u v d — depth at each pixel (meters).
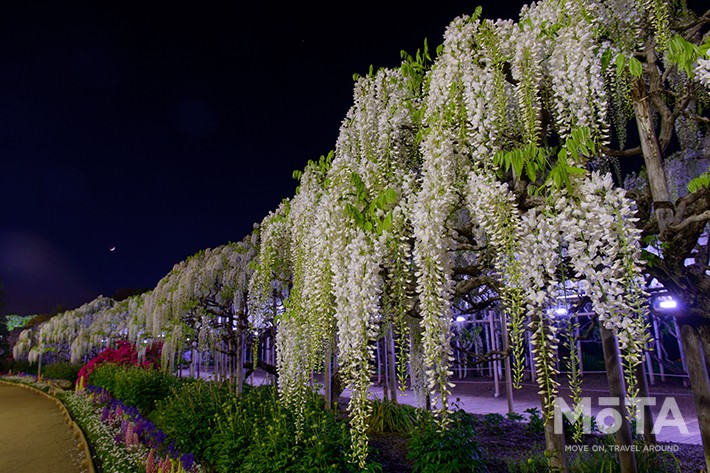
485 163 2.34
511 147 2.76
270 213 5.73
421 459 4.18
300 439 4.18
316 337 3.29
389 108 3.19
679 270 2.41
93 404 10.00
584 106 2.15
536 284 2.05
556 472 3.31
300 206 4.27
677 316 2.56
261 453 4.13
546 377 2.04
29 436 8.13
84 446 6.75
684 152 3.85
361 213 2.92
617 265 1.86
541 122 2.71
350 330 2.62
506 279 2.17
